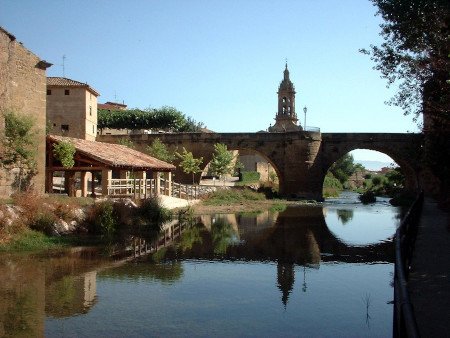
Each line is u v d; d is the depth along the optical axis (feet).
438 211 98.02
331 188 280.72
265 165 275.18
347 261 56.29
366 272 49.80
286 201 175.22
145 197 101.24
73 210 74.38
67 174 107.45
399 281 22.29
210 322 32.71
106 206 78.48
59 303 36.88
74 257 56.13
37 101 79.87
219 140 198.49
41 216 67.21
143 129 249.55
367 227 94.89
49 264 51.70
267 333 30.68
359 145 192.75
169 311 35.14
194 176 198.90
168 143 201.87
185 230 85.66
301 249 65.26
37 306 36.01
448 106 59.93
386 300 38.70
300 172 189.67
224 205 146.51
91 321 32.58
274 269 51.08
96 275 46.85
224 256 58.95
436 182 147.64
